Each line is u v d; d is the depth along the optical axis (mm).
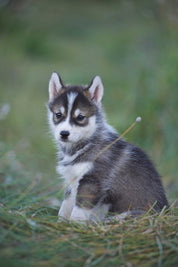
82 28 38844
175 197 10867
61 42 33250
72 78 22500
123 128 14461
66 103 8992
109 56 27484
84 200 8016
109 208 8375
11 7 31922
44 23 38156
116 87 18672
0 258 5391
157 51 16656
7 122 16609
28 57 28438
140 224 6992
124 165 8477
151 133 14438
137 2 18500
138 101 15211
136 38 26578
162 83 14898
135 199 8273
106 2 51375
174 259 5852
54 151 15008
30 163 12812
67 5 48156
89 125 8859
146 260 5930
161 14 16281
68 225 6973
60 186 10453
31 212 7844
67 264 5691
